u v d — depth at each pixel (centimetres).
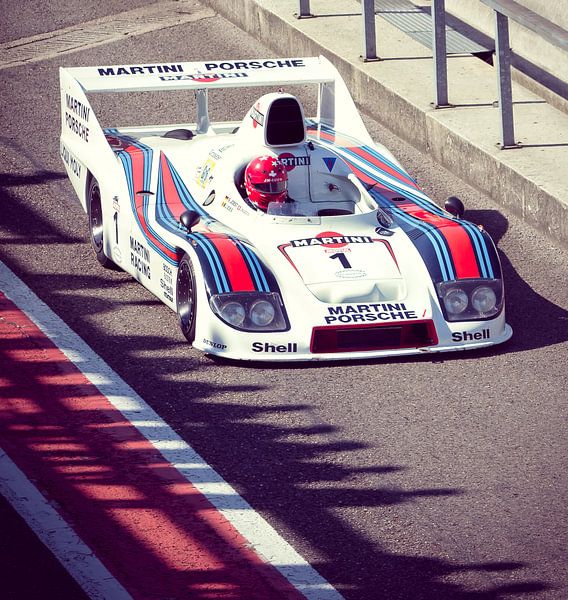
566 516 2241
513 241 3681
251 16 5509
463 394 2725
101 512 2248
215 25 5694
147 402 2688
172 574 2056
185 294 2964
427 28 5144
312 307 2833
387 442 2522
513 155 3925
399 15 5312
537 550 2134
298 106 3281
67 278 3416
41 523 2206
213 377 2802
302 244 2997
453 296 2894
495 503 2288
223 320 2814
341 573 2064
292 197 3288
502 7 3781
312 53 5053
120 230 3325
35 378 2805
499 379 2797
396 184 3441
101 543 2147
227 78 3753
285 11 5347
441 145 4225
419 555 2120
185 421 2603
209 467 2417
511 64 4716
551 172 3788
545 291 3347
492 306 2919
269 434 2550
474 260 2955
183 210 3219
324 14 5316
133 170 3409
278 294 2841
